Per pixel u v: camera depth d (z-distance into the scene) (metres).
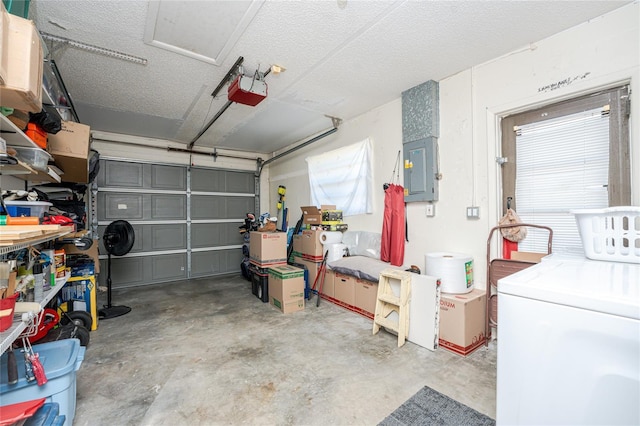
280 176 5.91
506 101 2.42
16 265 1.64
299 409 1.67
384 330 2.82
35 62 1.25
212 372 2.08
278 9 1.85
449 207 2.84
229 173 5.88
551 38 2.16
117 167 4.74
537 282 0.72
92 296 2.96
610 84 1.92
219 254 5.70
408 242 3.23
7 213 1.52
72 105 3.19
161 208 5.10
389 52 2.38
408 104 3.11
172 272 5.17
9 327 1.21
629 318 0.55
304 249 4.25
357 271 3.18
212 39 2.18
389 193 3.32
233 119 4.09
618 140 1.92
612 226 1.15
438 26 2.04
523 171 2.41
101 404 1.73
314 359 2.25
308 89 3.11
